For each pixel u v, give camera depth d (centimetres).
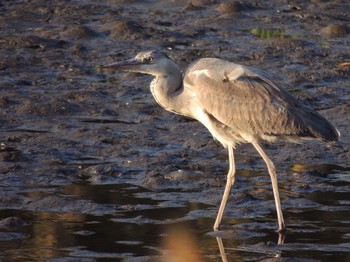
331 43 2112
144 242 1065
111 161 1366
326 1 2478
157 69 1195
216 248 1058
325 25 2261
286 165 1370
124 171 1320
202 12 2341
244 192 1239
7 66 1845
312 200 1223
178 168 1336
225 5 2345
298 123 1152
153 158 1372
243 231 1112
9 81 1750
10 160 1337
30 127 1516
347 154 1420
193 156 1398
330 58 1994
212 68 1186
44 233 1085
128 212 1165
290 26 2244
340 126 1560
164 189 1256
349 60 1978
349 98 1733
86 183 1271
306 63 1948
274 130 1157
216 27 2214
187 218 1150
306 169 1351
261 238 1095
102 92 1711
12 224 1105
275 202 1168
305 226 1132
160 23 2227
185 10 2353
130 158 1378
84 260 1002
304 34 2181
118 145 1441
